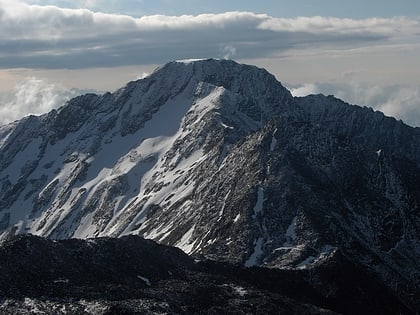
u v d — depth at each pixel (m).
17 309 109.56
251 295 131.12
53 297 115.25
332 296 150.12
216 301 126.12
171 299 121.38
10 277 118.44
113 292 118.50
